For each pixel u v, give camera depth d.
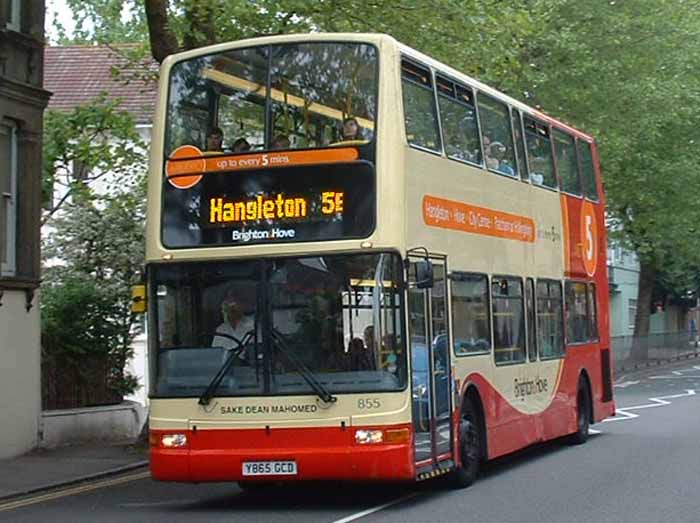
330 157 13.65
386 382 13.26
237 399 13.51
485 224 16.58
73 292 24.59
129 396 28.34
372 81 13.79
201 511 14.21
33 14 21.52
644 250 46.47
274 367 13.48
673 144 43.31
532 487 15.65
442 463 14.48
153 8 20.12
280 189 13.72
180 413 13.67
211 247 13.83
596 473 17.09
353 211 13.52
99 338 24.33
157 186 14.19
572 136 21.64
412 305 13.70
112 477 18.41
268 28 21.95
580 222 21.61
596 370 22.06
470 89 16.55
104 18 25.14
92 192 28.72
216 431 13.55
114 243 30.30
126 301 25.67
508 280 17.42
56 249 30.36
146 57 26.31
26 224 21.27
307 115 13.88
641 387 41.81
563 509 13.61
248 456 13.39
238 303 13.68
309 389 13.34
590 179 22.58
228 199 13.88
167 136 14.30
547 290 19.34
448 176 15.27
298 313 13.51
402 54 14.20
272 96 14.02
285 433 13.37
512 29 24.06
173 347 13.83
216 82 14.25
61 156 25.84
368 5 21.97
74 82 42.47
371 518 13.14
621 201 43.75
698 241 48.00
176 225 14.02
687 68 40.28
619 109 38.16
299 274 13.56
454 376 14.99
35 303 21.42
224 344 13.66
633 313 76.38
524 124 18.91
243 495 15.76
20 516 14.20
